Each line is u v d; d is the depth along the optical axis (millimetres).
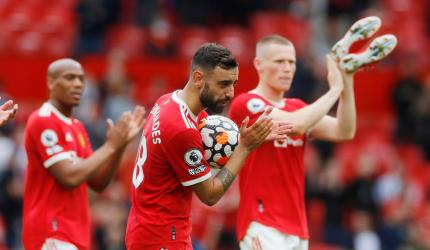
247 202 30391
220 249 49344
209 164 26016
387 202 57562
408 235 54188
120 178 53875
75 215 31594
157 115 25531
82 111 55781
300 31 73125
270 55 30531
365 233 53094
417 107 66125
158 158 25328
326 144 57375
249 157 30297
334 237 53062
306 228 30781
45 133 31359
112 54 64875
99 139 54062
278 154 30281
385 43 29453
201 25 76000
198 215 49844
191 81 25219
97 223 47562
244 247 30516
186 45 70938
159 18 72062
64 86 31875
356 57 29672
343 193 54125
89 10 73000
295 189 30500
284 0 78000
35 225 31266
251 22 77250
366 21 29531
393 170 58688
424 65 71438
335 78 29844
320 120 31422
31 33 70562
